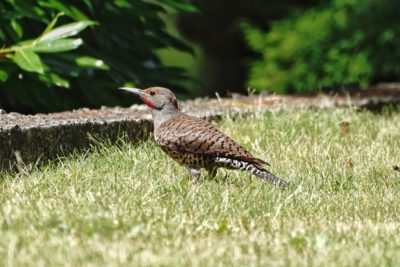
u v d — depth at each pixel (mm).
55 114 14273
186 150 11625
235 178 12078
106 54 17469
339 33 24156
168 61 36094
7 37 15883
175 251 8906
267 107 16422
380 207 10984
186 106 16469
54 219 9586
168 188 11109
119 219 9695
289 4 27469
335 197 11406
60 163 12578
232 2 28094
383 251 9102
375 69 24219
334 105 17297
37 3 16172
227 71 31406
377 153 13609
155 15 17906
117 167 12211
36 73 15680
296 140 14273
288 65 24422
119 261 8445
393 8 24203
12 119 13172
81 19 16484
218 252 8883
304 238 9461
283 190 11289
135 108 15703
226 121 15242
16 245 8836
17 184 11180
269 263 8578
